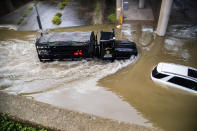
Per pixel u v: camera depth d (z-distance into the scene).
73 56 13.42
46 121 8.49
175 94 10.55
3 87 11.58
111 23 20.17
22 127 8.77
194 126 8.81
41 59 13.57
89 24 20.12
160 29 16.70
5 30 19.42
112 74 12.41
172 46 15.48
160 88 10.95
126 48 13.58
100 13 23.08
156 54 14.40
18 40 17.19
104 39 12.52
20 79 12.23
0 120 8.91
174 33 17.67
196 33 17.55
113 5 25.80
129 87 11.23
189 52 14.57
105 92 10.94
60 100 10.45
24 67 13.39
